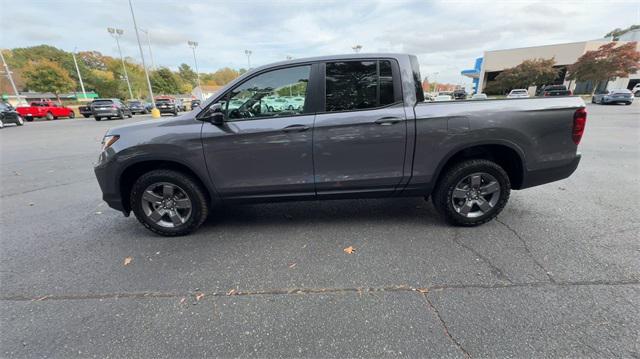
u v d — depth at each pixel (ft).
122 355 6.16
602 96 90.07
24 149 33.17
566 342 6.11
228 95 10.24
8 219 13.30
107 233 11.76
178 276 8.77
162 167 10.87
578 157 10.80
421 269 8.71
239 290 8.07
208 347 6.30
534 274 8.30
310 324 6.81
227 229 11.75
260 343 6.36
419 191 10.96
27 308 7.57
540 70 131.03
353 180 10.60
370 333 6.51
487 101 10.43
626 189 14.99
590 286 7.74
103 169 10.52
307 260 9.40
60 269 9.29
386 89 10.21
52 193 17.01
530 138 10.36
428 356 5.92
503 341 6.19
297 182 10.59
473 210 11.09
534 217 11.93
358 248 10.00
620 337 6.17
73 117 100.89
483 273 8.43
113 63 262.06
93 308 7.52
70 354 6.19
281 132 10.04
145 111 123.24
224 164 10.34
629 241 9.93
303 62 10.22
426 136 10.19
